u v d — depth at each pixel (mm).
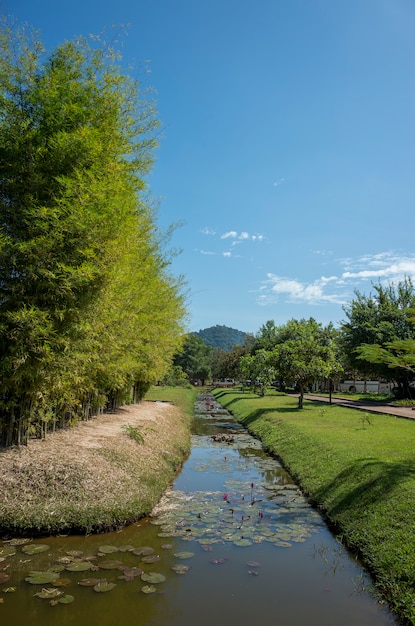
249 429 20297
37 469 7336
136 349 14398
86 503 6879
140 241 10906
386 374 30328
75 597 4844
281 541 6754
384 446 10953
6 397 7812
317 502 8625
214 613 4691
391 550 5676
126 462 9008
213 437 17641
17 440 8273
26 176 7340
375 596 5164
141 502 7656
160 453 11375
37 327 6766
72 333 7535
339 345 34656
